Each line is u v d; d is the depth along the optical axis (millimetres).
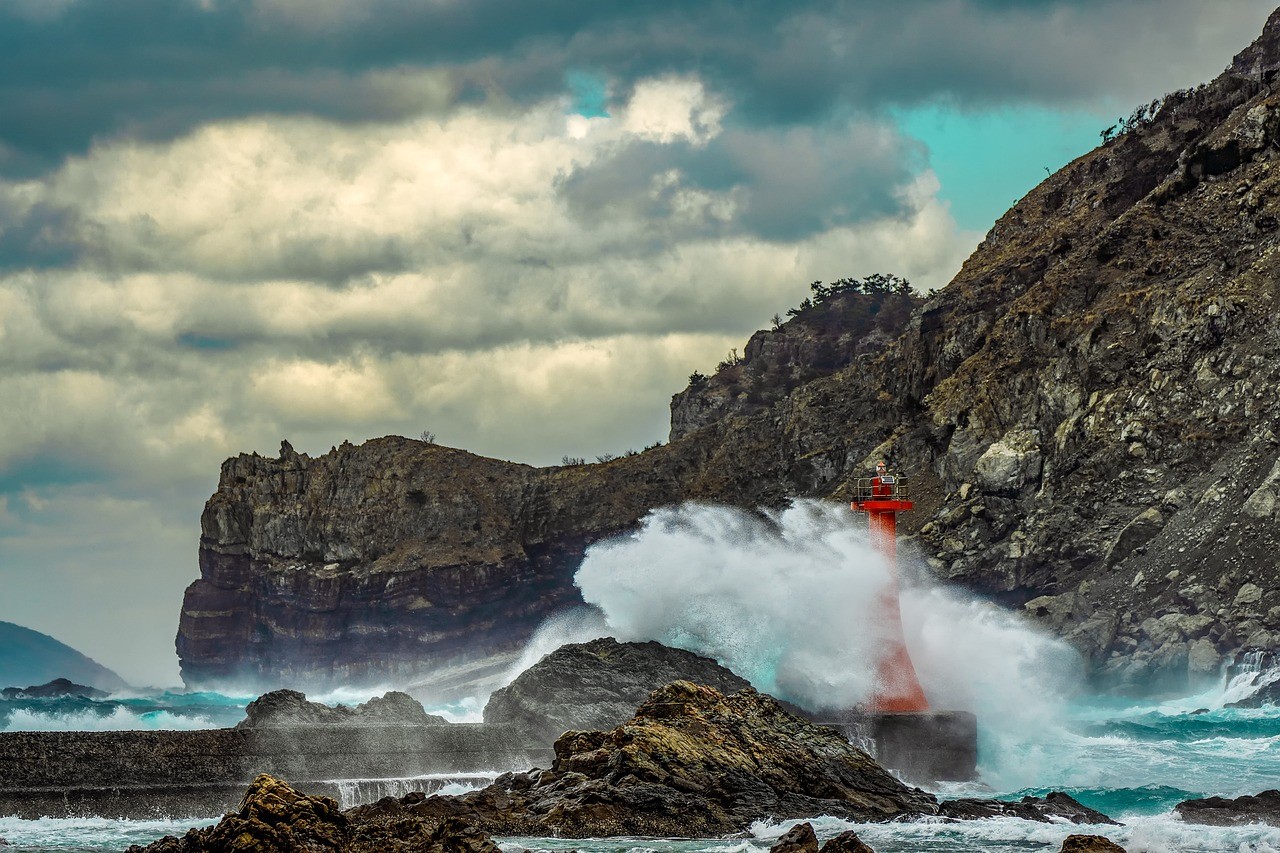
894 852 38500
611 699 55781
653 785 41438
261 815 31891
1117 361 154750
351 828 32938
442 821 33625
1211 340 148375
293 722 52438
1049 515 146500
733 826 40562
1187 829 40781
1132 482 144000
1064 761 64562
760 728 45938
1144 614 126312
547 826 39812
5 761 42656
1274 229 155875
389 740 48594
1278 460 129125
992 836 40438
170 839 32125
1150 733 76688
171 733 44875
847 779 45125
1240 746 69125
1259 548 124125
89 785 43062
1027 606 135250
